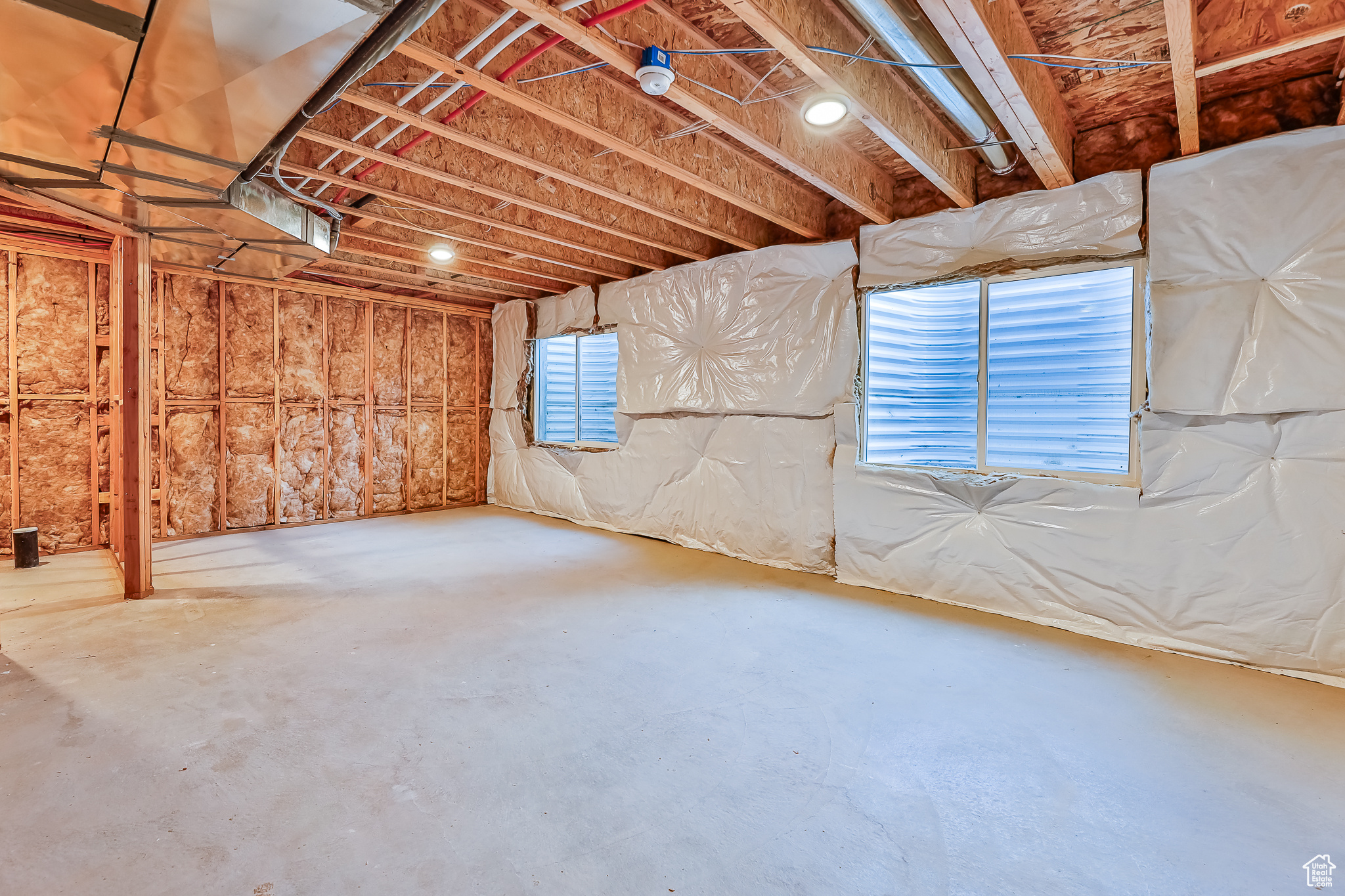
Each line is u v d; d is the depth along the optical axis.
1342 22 1.78
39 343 4.14
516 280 5.40
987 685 2.30
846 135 3.02
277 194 3.04
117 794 1.59
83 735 1.87
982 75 1.97
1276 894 1.30
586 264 4.72
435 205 3.35
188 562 4.03
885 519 3.46
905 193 3.58
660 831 1.49
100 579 3.60
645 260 4.57
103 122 1.90
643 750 1.84
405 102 2.26
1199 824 1.53
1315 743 1.90
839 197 3.14
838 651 2.62
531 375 6.15
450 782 1.67
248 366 5.08
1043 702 2.17
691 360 4.44
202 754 1.78
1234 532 2.49
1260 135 2.59
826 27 2.01
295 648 2.59
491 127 2.61
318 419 5.50
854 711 2.10
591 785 1.67
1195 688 2.29
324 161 2.93
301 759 1.76
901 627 2.91
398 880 1.32
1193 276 2.54
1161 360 2.61
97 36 1.45
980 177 3.30
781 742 1.90
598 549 4.49
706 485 4.43
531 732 1.94
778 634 2.81
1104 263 2.82
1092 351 2.92
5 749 1.79
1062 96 2.65
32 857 1.36
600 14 1.79
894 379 3.60
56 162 2.21
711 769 1.75
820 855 1.42
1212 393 2.50
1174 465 2.62
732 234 3.91
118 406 3.66
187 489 4.82
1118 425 2.86
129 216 2.88
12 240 3.96
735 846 1.44
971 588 3.17
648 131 2.67
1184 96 2.13
